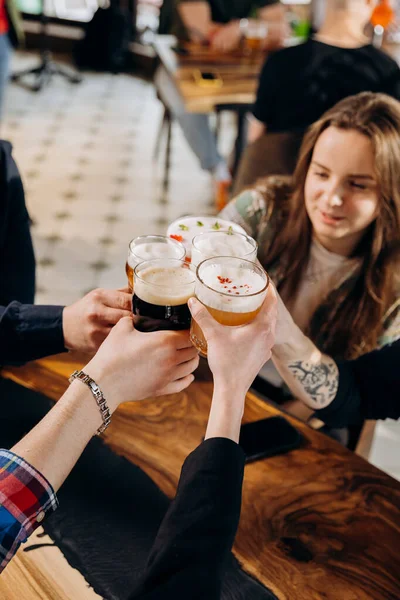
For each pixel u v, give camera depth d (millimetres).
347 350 1720
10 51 3801
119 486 1215
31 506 835
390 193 1471
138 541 1118
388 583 1109
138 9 6195
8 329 1341
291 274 1714
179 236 1294
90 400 918
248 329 961
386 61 2338
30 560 1072
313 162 1528
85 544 1105
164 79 4035
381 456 2516
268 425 1395
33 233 3674
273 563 1119
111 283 3363
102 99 5648
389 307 1641
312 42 2404
